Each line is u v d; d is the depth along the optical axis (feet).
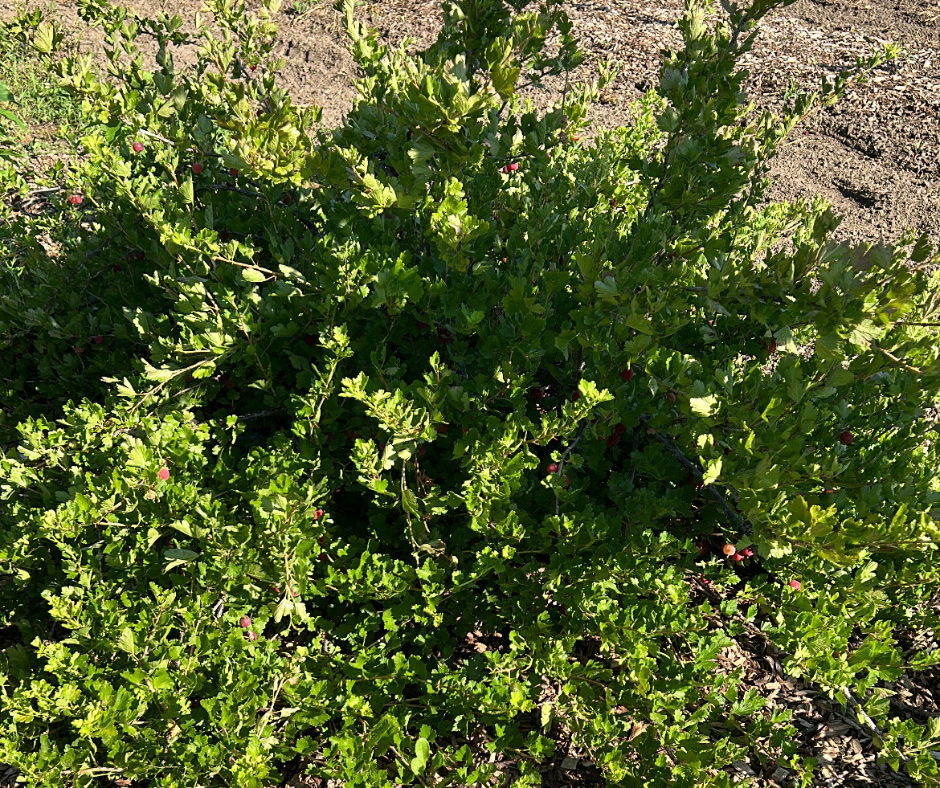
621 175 14.20
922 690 10.32
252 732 7.52
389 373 9.42
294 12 30.32
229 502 9.35
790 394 7.79
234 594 8.32
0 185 15.06
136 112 12.06
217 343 9.77
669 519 10.40
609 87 25.75
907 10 31.42
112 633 7.80
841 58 27.71
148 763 7.53
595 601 8.29
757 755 8.91
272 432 11.46
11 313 12.19
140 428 9.65
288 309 10.37
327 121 23.77
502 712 8.09
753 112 24.25
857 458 9.43
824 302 7.52
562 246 10.73
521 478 9.27
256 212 12.55
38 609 9.87
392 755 8.95
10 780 8.76
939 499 8.68
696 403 7.98
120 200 11.96
